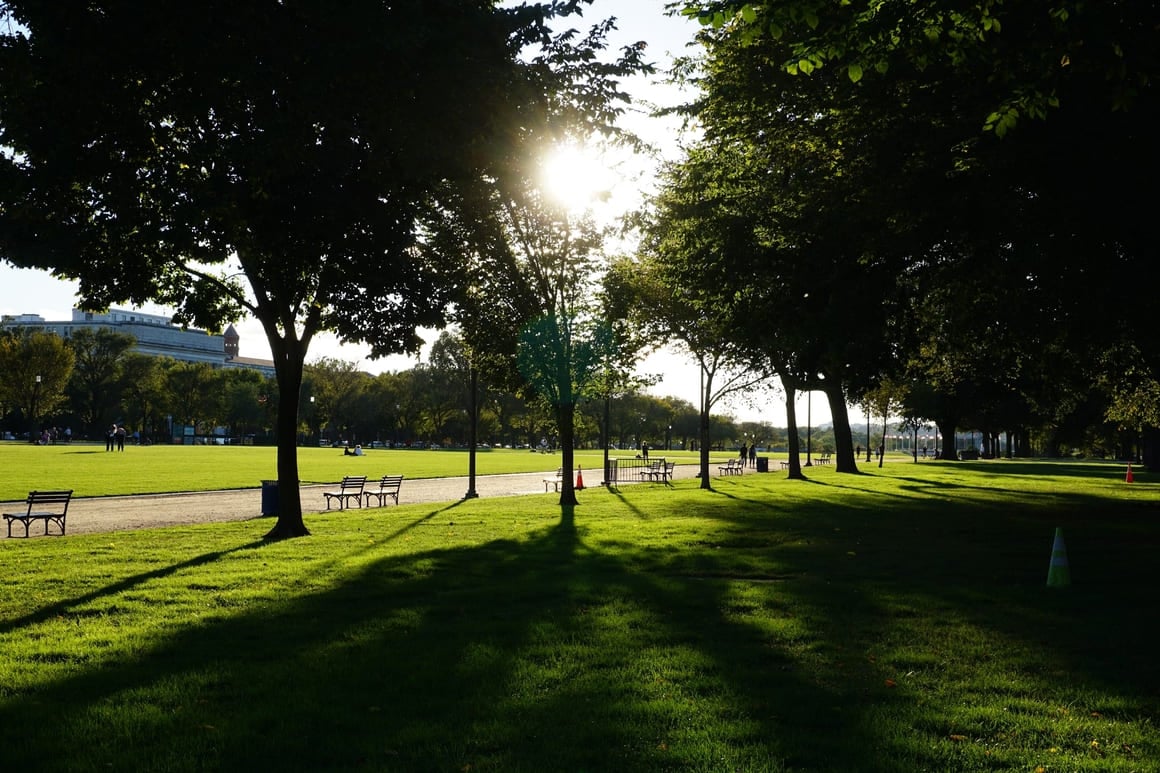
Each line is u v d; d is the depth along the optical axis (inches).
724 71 692.7
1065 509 922.1
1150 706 247.0
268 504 933.8
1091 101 470.6
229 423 5492.1
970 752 210.8
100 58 463.8
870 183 580.7
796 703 249.4
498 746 215.6
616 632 335.6
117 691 261.9
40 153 490.3
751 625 347.3
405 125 505.7
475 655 300.2
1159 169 482.3
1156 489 1337.4
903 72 535.2
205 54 464.8
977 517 822.5
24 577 476.1
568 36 560.7
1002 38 399.9
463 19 496.1
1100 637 328.5
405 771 199.2
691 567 506.9
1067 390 1220.5
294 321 720.3
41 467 1807.3
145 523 861.2
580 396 1130.7
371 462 2659.9
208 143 505.7
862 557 546.6
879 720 233.6
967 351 862.5
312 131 519.5
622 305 1122.7
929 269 682.8
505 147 530.9
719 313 782.5
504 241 965.2
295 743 217.6
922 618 361.7
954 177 544.1
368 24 455.8
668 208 890.1
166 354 7263.8
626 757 207.3
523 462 2827.3
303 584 449.7
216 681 271.9
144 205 527.5
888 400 2672.2
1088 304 612.4
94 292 624.4
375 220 598.9
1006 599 403.5
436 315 686.5
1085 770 200.2
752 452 2974.9
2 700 254.8
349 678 273.7
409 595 419.8
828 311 666.2
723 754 208.5
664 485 1507.1
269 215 565.0
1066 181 515.5
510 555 558.3
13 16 459.5
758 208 722.8
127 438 4500.5
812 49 377.1
